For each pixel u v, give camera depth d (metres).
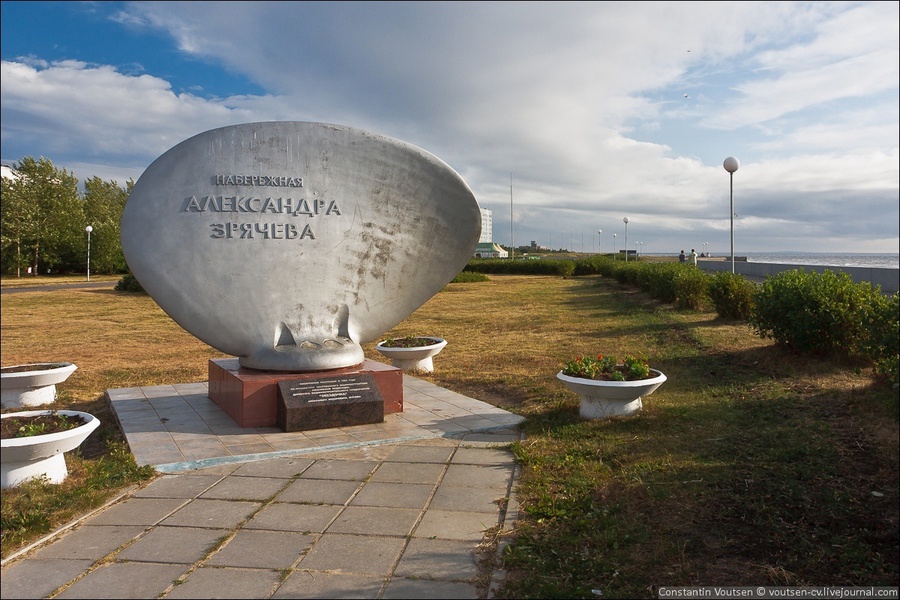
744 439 5.36
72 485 4.84
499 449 5.66
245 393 6.40
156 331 15.25
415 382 8.73
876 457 4.75
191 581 3.31
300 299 6.89
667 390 7.41
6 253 41.50
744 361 8.75
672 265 19.39
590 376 6.36
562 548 3.64
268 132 6.72
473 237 7.29
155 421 6.69
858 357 7.71
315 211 6.85
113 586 3.26
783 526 3.82
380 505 4.37
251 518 4.16
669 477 4.59
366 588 3.23
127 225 6.32
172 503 4.46
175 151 6.47
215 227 6.55
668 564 3.42
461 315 17.59
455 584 3.27
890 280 15.14
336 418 6.37
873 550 3.55
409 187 7.00
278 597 3.15
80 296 25.25
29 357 11.57
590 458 5.16
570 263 38.91
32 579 3.35
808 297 8.18
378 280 7.16
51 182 44.34
